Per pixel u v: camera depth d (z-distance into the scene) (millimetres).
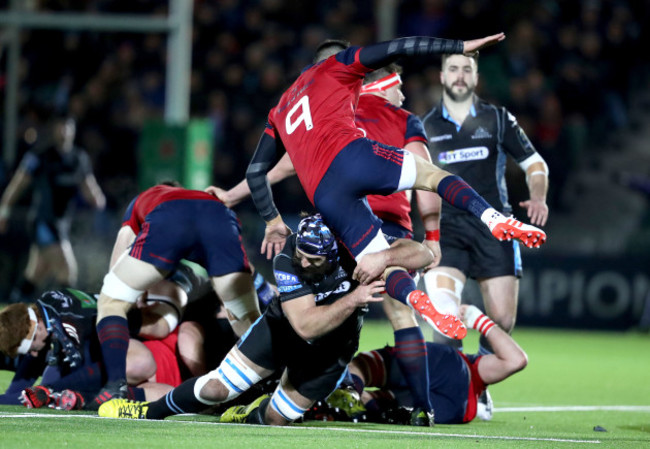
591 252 55750
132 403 17516
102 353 18547
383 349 19531
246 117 62469
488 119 23500
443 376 19359
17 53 51781
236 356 17016
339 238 16766
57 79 62125
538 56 64875
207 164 41500
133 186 56312
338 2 68250
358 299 15578
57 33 62469
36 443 13062
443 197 16578
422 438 15578
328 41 19641
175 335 20297
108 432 14492
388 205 19828
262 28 67125
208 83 64562
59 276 39312
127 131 60688
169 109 45656
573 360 39344
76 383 18984
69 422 15781
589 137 64625
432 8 66188
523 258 56625
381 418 19094
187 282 20547
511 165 53125
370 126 20047
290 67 65375
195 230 19188
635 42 65875
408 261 16359
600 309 55125
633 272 54656
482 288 23594
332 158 16750
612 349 45438
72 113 60438
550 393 27938
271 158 19094
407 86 62125
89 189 39500
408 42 17359
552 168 59625
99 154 60281
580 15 67062
